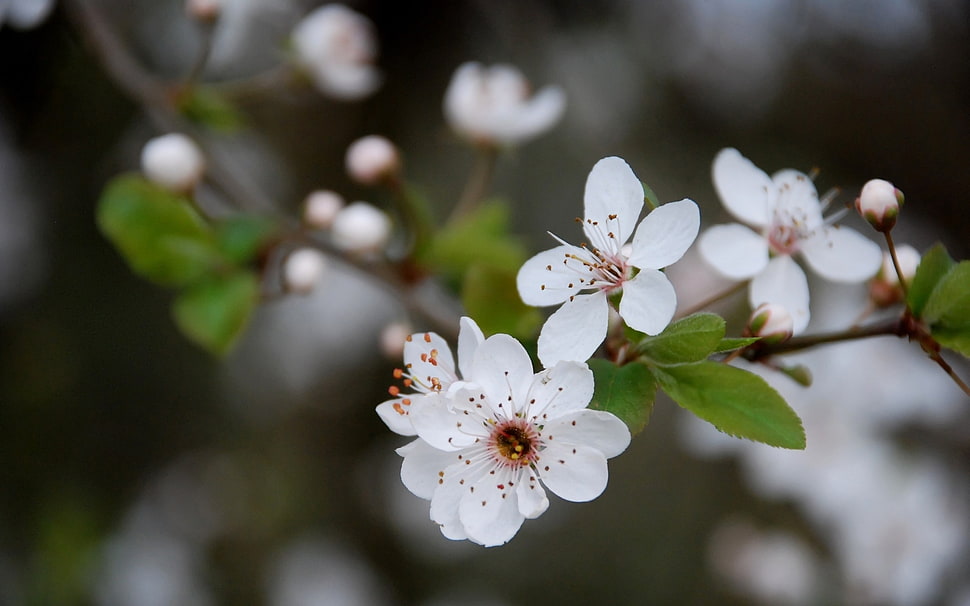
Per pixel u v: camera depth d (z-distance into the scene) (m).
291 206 0.62
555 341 0.33
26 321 0.55
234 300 0.39
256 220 0.40
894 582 0.52
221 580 0.60
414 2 0.63
